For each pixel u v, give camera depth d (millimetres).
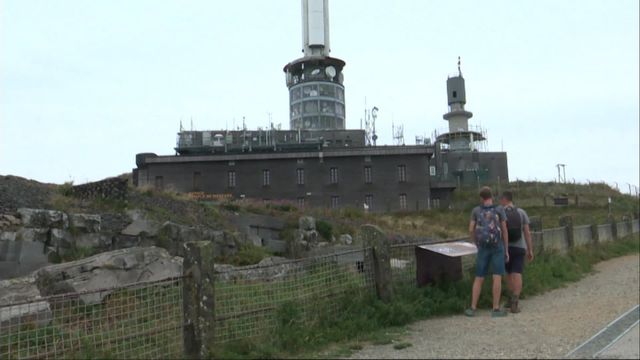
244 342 6184
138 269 11328
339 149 55562
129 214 19578
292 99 69500
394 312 7402
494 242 7918
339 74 69375
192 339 5902
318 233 26328
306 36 69500
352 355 6000
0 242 14586
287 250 23109
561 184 62406
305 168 55062
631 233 22016
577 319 7215
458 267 9266
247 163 54844
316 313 7008
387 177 55438
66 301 8945
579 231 15594
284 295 7309
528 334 6461
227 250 19859
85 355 6551
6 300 9188
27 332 7340
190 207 23344
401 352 5977
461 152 69125
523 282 9531
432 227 37812
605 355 5383
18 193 18188
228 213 24859
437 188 56781
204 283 5984
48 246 15867
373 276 7848
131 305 8273
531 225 12539
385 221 35375
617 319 7051
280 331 6469
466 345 6094
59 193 20047
